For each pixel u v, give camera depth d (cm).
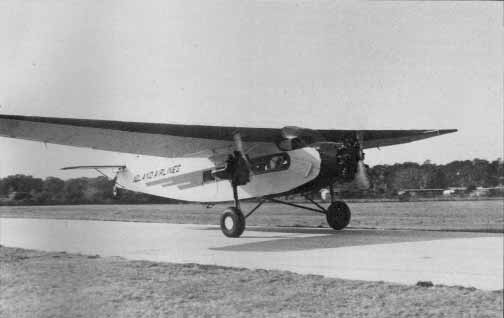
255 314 568
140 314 571
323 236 1350
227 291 666
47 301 632
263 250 1073
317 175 1293
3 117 986
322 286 688
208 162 1577
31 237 1462
